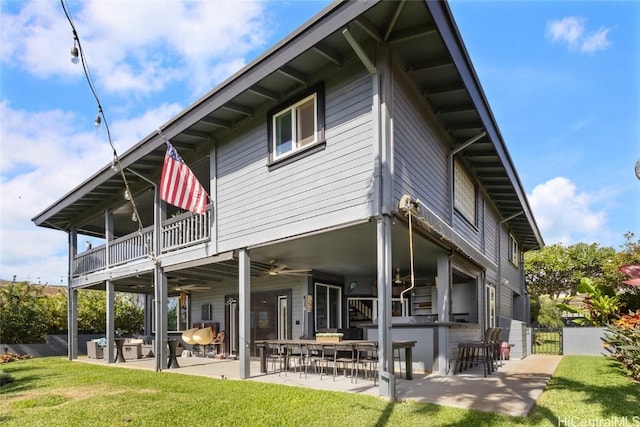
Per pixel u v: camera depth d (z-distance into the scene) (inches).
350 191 269.0
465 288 480.7
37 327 697.0
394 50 268.5
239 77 304.0
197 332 505.4
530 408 213.6
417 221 278.5
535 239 782.5
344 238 319.6
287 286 493.7
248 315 337.7
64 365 498.6
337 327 519.5
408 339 359.3
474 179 472.4
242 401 241.8
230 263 394.6
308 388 271.7
